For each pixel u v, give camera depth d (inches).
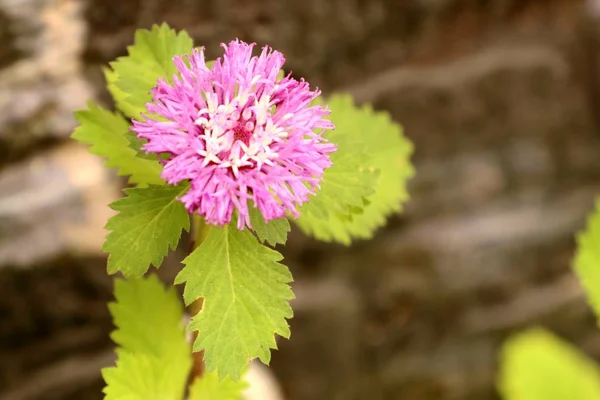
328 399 18.7
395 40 17.3
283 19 14.9
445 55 18.3
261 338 9.2
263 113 9.2
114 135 10.2
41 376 14.6
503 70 18.9
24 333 14.2
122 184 14.4
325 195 9.8
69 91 14.0
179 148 9.0
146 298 10.6
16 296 13.7
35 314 14.1
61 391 14.7
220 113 9.1
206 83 9.2
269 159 9.2
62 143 14.1
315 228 10.7
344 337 18.5
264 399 14.9
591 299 11.9
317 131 9.8
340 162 9.9
